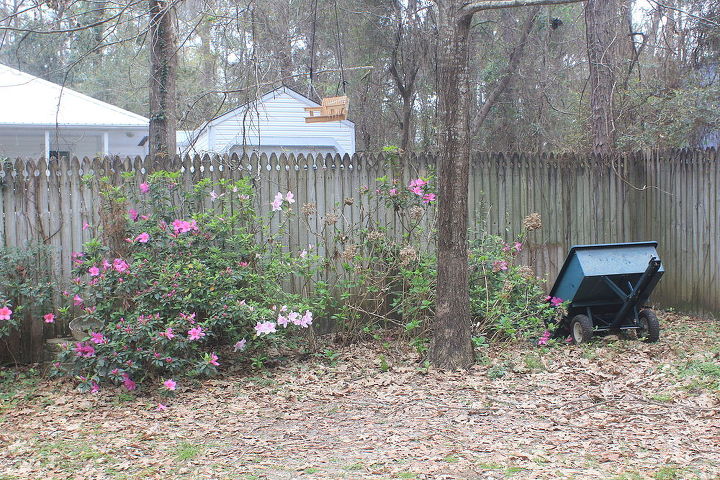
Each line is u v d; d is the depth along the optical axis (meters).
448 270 7.59
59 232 8.12
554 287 9.11
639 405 6.23
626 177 11.25
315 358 8.27
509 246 9.75
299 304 8.16
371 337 8.99
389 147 9.30
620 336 9.18
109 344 6.91
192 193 8.39
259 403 6.69
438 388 6.95
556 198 10.66
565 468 4.77
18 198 8.01
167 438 5.71
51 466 5.08
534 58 22.34
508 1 7.04
